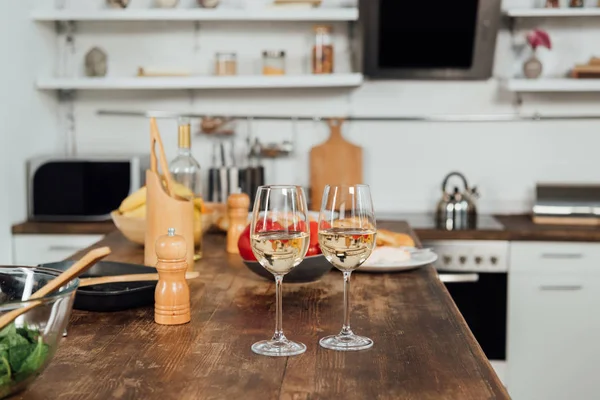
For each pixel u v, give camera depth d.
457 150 4.21
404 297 1.75
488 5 3.84
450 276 3.60
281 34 4.20
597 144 4.17
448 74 3.98
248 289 1.83
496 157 4.21
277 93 4.22
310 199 4.22
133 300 1.62
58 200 3.82
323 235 1.36
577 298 3.66
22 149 3.83
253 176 4.04
